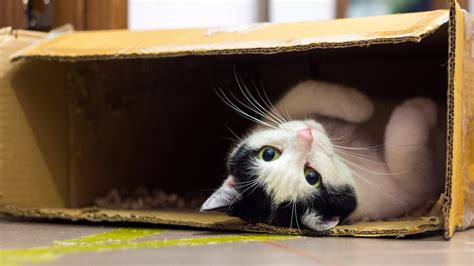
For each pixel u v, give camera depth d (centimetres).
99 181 92
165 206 86
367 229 69
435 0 118
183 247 63
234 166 77
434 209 75
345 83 86
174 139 99
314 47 69
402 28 68
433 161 80
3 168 81
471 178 70
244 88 90
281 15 128
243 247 63
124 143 95
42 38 85
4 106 82
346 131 81
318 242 66
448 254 61
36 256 58
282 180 73
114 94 93
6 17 92
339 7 122
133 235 69
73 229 73
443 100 85
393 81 88
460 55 67
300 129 77
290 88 85
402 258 59
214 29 79
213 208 72
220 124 96
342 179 75
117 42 79
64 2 97
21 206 83
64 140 89
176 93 96
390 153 78
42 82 86
